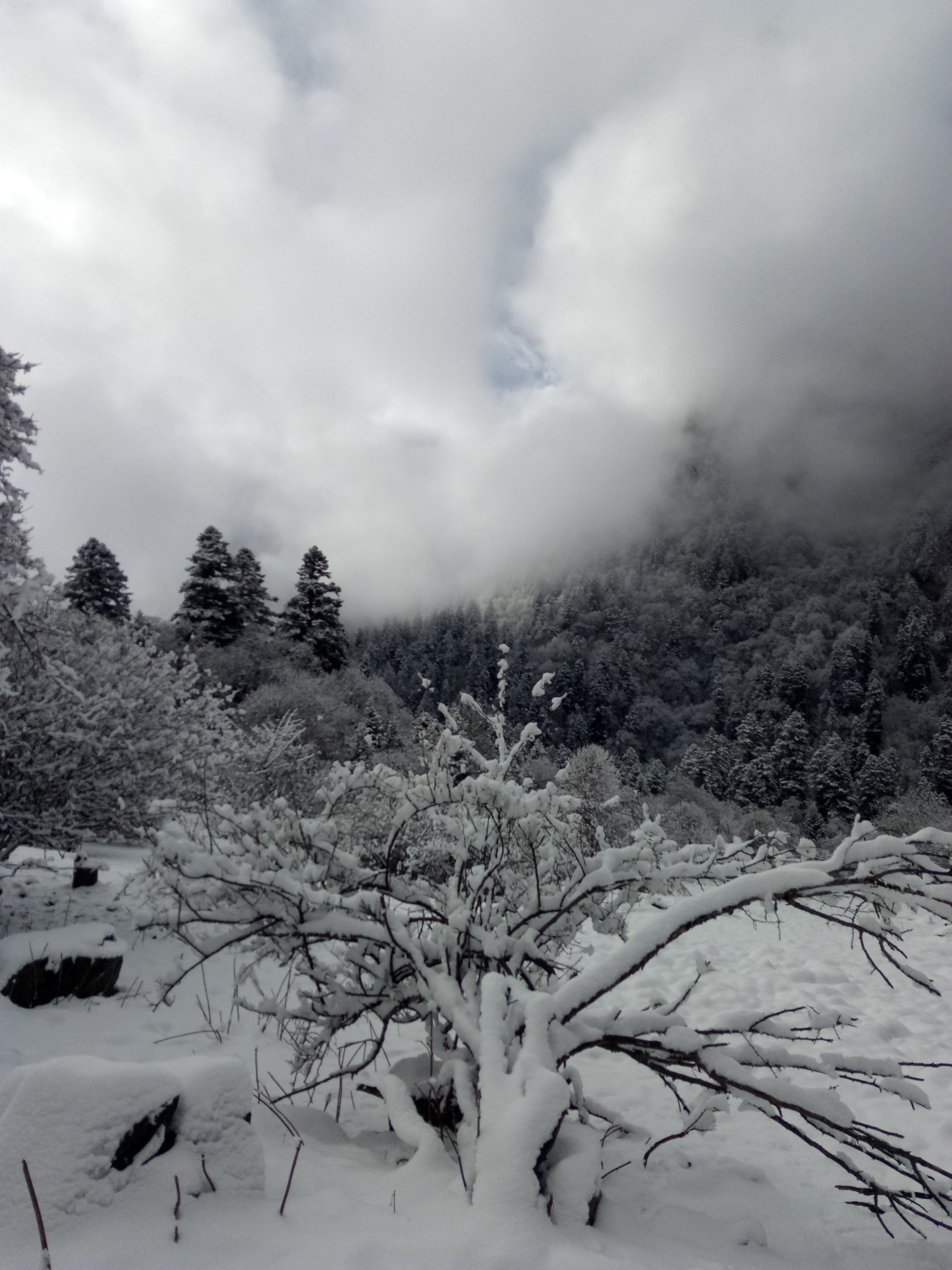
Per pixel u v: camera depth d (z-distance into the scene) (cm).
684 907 344
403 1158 318
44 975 533
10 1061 421
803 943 973
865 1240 309
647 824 438
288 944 419
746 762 6538
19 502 888
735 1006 717
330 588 4400
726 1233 286
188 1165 235
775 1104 295
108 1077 236
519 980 385
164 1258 196
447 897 424
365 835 521
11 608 723
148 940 740
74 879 903
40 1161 216
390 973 395
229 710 1116
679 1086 511
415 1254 208
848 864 343
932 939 1007
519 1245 214
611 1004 725
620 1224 271
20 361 942
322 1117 374
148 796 773
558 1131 285
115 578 3634
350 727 3066
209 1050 486
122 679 829
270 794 1034
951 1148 421
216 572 3825
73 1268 188
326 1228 227
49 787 752
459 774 467
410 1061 387
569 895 416
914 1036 627
